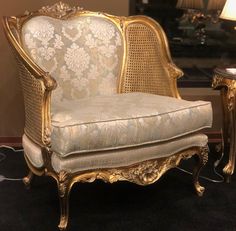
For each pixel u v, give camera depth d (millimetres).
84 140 1771
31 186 2285
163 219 2012
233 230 1942
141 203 2160
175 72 2326
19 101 2818
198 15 3086
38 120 1921
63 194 1812
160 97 2227
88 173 1859
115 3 2777
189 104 2107
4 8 2674
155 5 3014
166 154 2053
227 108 2406
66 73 2299
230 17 2385
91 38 2393
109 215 2031
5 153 2719
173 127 2004
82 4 2746
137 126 1890
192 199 2215
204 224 1980
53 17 2322
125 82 2492
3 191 2230
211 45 3148
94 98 2258
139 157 1959
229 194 2281
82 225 1933
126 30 2492
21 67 2020
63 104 2121
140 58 2461
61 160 1772
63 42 2297
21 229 1890
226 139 2588
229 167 2400
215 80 2383
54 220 1970
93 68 2389
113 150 1881
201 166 2223
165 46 2383
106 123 1823
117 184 2369
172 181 2424
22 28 2193
